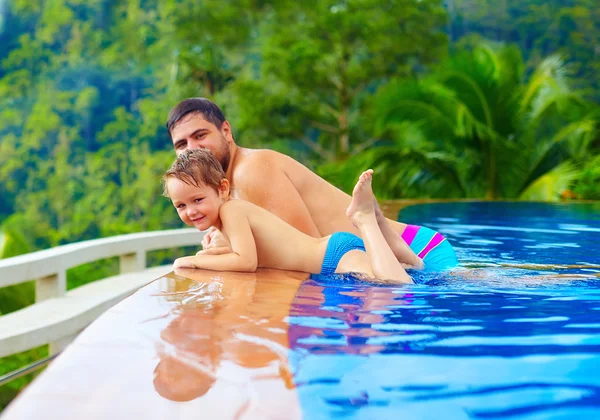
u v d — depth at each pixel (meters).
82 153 45.56
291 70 25.81
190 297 2.19
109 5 47.62
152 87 45.97
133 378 1.36
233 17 29.12
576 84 31.86
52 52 48.47
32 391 1.28
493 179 17.06
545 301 2.24
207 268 2.86
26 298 10.66
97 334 1.68
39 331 3.56
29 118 46.19
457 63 16.72
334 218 3.47
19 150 46.31
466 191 17.19
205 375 1.39
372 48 25.75
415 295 2.33
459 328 1.82
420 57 26.84
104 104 47.59
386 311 2.03
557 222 6.18
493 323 1.88
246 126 27.23
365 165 16.81
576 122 16.38
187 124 3.30
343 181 17.27
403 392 1.32
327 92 27.80
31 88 48.06
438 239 3.57
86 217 41.72
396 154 16.64
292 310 2.02
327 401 1.27
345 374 1.41
